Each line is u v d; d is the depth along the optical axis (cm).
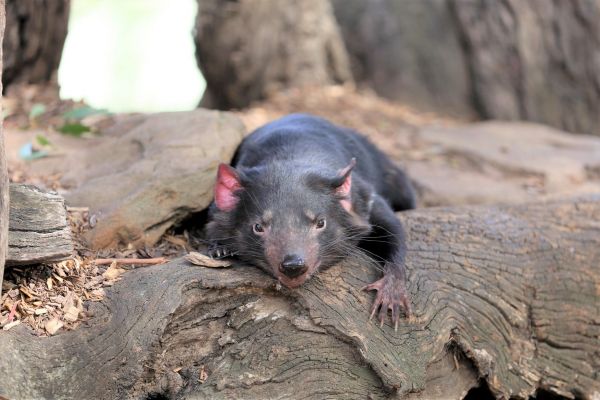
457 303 595
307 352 528
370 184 667
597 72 1287
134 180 656
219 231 570
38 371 484
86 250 595
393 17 1406
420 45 1393
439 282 601
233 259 569
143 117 782
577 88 1305
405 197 791
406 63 1403
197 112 750
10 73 886
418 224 650
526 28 1311
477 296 607
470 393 675
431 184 927
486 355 594
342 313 536
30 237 503
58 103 857
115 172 686
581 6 1275
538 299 641
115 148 723
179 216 650
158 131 722
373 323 544
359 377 535
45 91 915
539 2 1296
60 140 760
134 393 509
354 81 1434
